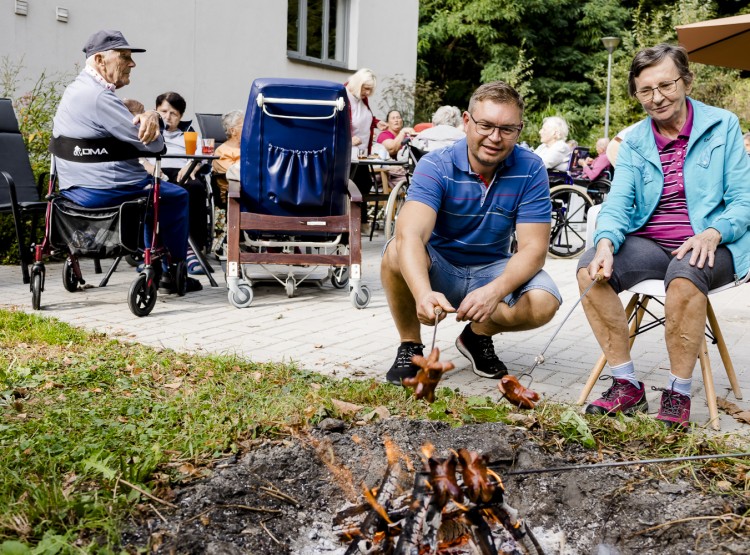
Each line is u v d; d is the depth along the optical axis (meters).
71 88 5.40
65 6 9.32
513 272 3.55
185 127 8.04
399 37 15.68
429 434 2.99
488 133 3.46
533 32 26.39
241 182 5.96
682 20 24.03
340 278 6.88
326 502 2.54
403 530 1.97
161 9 10.62
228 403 3.36
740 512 2.42
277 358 4.45
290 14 13.31
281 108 5.71
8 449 2.73
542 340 5.14
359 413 3.25
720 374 4.37
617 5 26.84
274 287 6.91
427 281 3.35
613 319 3.47
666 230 3.54
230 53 11.86
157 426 3.07
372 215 11.23
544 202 3.76
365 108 9.64
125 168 5.44
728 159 3.43
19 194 6.75
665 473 2.70
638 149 3.59
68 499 2.31
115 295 6.15
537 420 3.17
